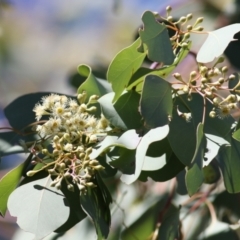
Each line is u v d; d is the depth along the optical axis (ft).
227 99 4.00
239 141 4.10
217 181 4.82
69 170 4.00
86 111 4.07
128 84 4.13
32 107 4.40
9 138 4.31
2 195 4.07
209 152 4.02
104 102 4.13
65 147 3.98
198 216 5.04
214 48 4.05
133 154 4.03
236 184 4.09
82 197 3.98
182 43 4.10
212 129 4.09
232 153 4.11
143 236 4.99
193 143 4.04
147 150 4.07
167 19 4.12
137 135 4.03
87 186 3.95
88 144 4.05
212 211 4.90
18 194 4.01
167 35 4.08
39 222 3.95
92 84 4.28
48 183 4.04
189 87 4.03
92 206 3.99
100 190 4.06
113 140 4.04
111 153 4.07
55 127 4.03
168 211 4.97
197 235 5.00
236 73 4.06
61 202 4.00
